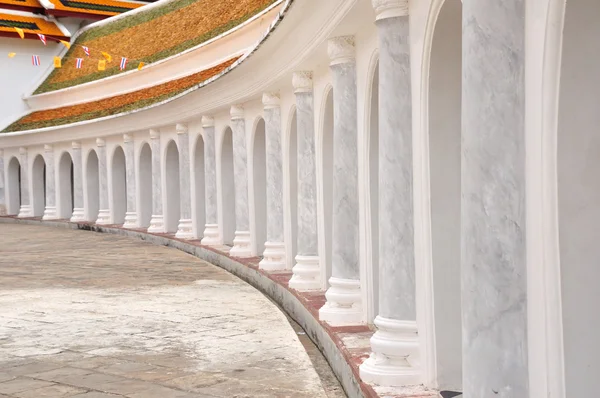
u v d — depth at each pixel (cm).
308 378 971
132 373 1001
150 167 3238
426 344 769
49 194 3991
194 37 3128
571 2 492
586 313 510
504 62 538
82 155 3750
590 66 500
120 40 3903
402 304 803
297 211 1552
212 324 1320
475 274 548
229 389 924
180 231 2708
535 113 521
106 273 2019
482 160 542
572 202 507
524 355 541
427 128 768
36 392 916
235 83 1927
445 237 766
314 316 1158
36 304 1543
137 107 3155
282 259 1709
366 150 1070
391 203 812
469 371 554
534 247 526
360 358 874
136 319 1373
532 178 527
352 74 1119
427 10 743
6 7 4444
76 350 1137
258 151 2009
